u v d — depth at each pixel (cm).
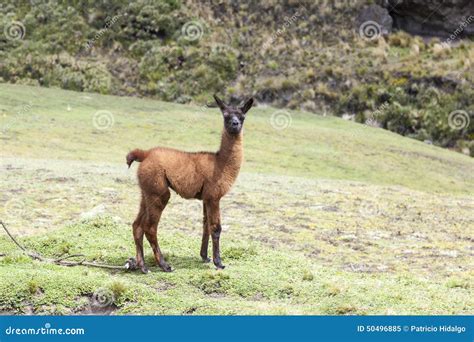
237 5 4031
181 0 4031
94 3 4028
